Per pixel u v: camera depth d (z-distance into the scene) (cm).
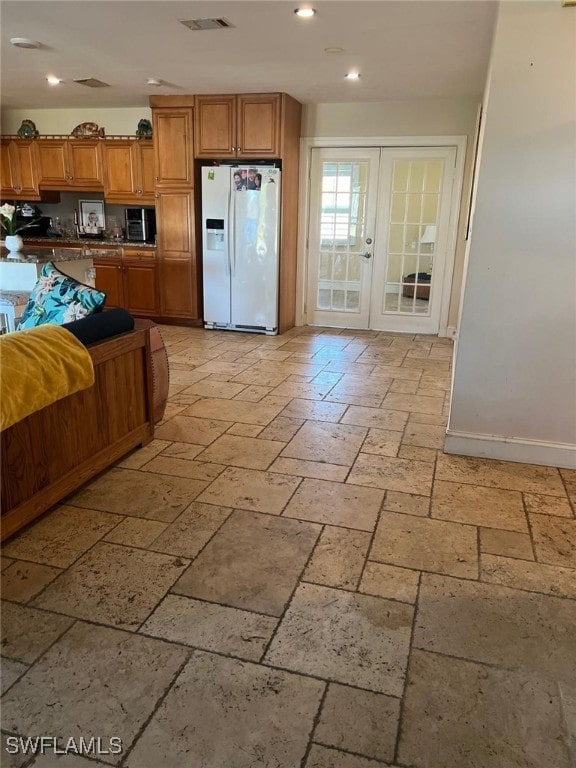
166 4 302
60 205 693
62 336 224
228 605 180
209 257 584
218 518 232
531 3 234
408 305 614
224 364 475
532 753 132
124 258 618
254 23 330
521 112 246
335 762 129
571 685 152
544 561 207
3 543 211
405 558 208
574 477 275
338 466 284
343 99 546
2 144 650
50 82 499
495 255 266
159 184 583
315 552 210
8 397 187
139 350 286
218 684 150
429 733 137
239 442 311
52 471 230
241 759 129
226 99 536
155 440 311
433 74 441
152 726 137
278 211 552
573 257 259
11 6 309
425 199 577
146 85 505
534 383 279
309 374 449
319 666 157
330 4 297
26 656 158
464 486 264
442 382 435
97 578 192
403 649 164
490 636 170
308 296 640
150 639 165
